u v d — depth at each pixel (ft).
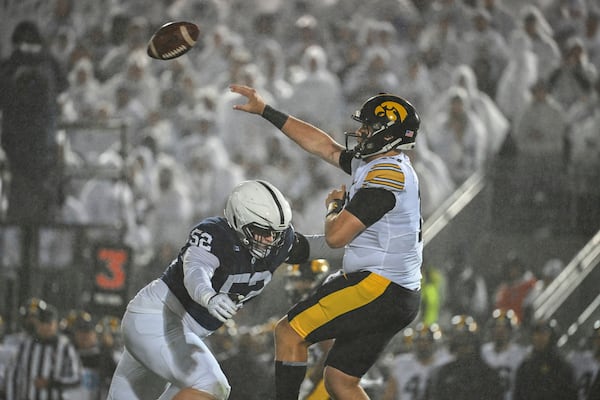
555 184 124.98
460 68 135.13
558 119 127.54
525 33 139.74
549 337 91.86
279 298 116.57
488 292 121.39
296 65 151.23
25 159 108.17
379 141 53.11
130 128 143.54
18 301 109.19
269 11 160.35
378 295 52.80
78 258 115.14
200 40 158.71
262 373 86.69
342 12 156.76
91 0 161.58
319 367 67.51
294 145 133.28
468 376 92.99
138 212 131.34
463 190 123.75
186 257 53.52
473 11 146.82
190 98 146.41
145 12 164.04
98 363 94.38
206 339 96.02
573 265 115.55
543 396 90.94
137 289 122.93
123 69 153.89
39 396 91.20
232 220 54.08
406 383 93.09
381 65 141.28
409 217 52.90
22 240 109.60
